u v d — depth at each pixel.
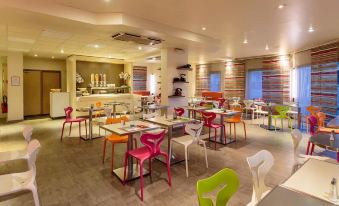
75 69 9.16
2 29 4.85
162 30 5.01
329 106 6.46
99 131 6.43
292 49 8.06
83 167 3.90
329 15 4.30
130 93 11.11
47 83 10.17
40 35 5.49
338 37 6.10
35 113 9.96
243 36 6.11
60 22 4.20
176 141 3.72
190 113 7.26
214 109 6.11
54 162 4.14
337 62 6.17
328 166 1.87
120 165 3.98
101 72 10.77
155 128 3.50
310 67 7.69
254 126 7.61
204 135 6.24
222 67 11.66
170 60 7.20
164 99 7.25
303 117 7.40
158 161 4.15
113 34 5.24
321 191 1.44
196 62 12.40
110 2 3.78
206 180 1.45
